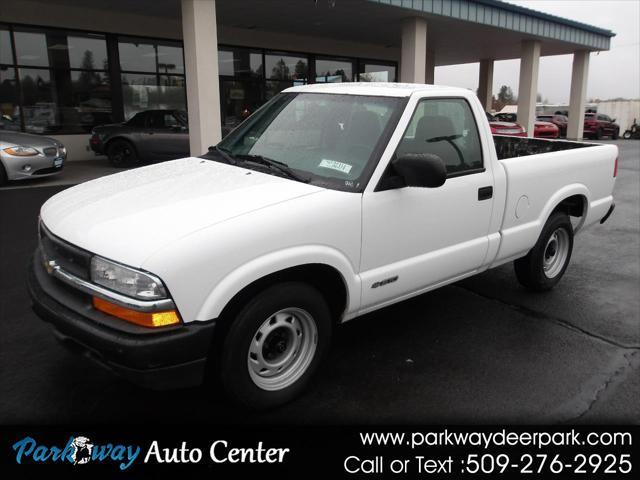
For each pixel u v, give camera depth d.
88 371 3.53
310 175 3.37
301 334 3.24
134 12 14.55
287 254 2.90
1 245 6.17
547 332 4.33
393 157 3.38
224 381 2.92
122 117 15.25
